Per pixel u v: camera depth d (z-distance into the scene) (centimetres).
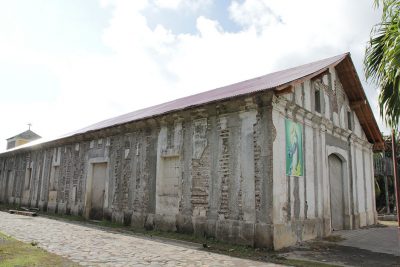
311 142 998
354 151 1372
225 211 857
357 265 629
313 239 916
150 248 734
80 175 1448
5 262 521
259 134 821
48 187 1673
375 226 1367
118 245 755
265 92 785
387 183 2012
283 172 824
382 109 570
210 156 923
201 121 966
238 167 851
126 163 1209
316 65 1141
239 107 868
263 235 766
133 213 1130
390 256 724
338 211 1226
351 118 1383
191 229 929
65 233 915
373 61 580
